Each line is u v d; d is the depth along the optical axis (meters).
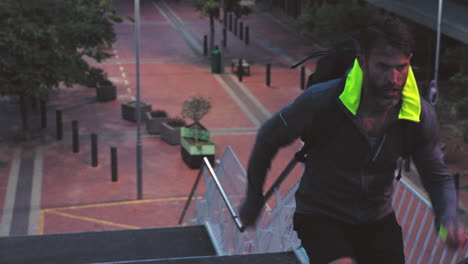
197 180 11.01
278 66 42.00
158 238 7.00
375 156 2.23
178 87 36.53
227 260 3.58
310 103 2.21
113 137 27.97
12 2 24.98
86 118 30.73
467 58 28.53
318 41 48.62
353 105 2.15
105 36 27.91
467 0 33.41
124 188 22.36
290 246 5.34
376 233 2.43
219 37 51.00
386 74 1.98
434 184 2.23
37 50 24.72
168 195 21.91
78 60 26.75
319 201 2.41
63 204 21.14
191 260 3.62
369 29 2.01
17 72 24.47
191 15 60.16
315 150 2.32
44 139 27.47
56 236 6.89
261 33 52.50
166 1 67.62
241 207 2.39
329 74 2.62
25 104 27.17
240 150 26.55
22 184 22.70
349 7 36.25
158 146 26.78
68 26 26.73
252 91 35.84
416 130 2.20
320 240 2.36
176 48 47.09
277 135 2.26
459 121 25.23
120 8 63.50
